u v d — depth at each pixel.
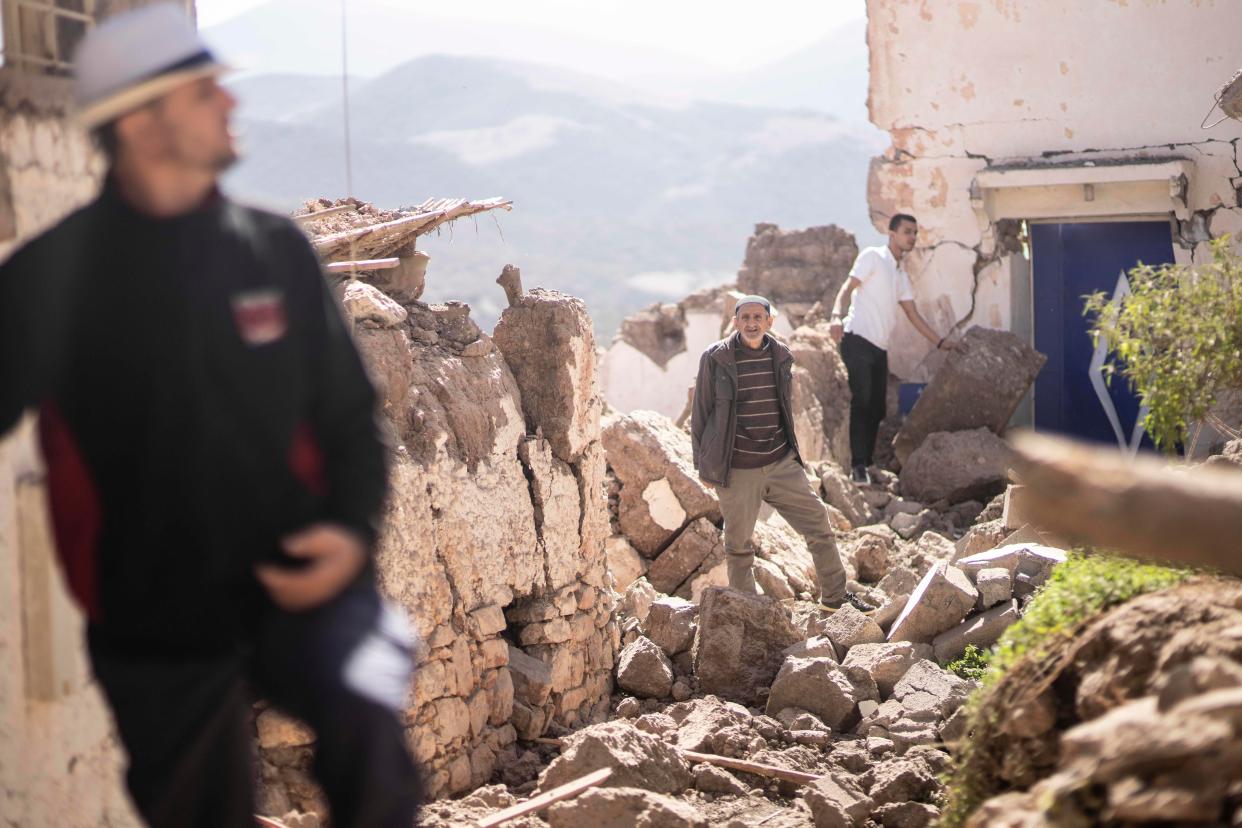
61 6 3.43
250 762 2.68
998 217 14.45
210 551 2.36
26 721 3.17
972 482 11.84
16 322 2.32
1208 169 13.65
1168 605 3.35
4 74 3.11
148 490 2.34
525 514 6.51
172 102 2.28
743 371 8.09
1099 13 13.88
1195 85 13.63
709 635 6.94
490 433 6.36
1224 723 2.46
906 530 11.16
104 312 2.32
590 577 7.11
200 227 2.35
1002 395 12.59
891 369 14.84
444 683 5.52
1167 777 2.49
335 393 2.48
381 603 2.50
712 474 8.06
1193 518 2.42
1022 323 14.71
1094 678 3.34
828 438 13.32
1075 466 2.51
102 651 2.46
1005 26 14.21
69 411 2.34
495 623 6.01
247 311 2.35
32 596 3.17
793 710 6.42
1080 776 2.67
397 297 6.87
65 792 3.34
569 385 6.93
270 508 2.39
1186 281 8.84
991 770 3.67
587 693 6.92
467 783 5.65
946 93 14.51
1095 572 3.97
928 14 14.46
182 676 2.44
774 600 7.10
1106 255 14.41
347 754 2.28
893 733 5.99
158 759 2.46
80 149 3.44
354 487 2.45
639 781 5.26
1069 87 14.07
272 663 2.39
